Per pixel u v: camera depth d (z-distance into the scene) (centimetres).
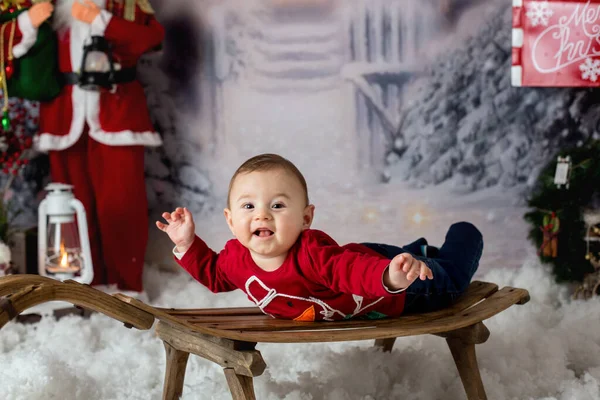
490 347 223
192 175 362
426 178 347
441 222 347
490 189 343
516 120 340
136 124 321
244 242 165
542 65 327
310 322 169
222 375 210
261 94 355
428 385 199
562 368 214
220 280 183
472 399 179
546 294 304
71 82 314
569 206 310
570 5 322
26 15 297
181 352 174
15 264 309
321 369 208
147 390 204
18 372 200
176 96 361
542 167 340
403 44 343
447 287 187
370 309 175
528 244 341
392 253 188
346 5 345
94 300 146
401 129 346
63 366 206
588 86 328
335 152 351
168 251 364
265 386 193
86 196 331
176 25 358
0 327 130
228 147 359
